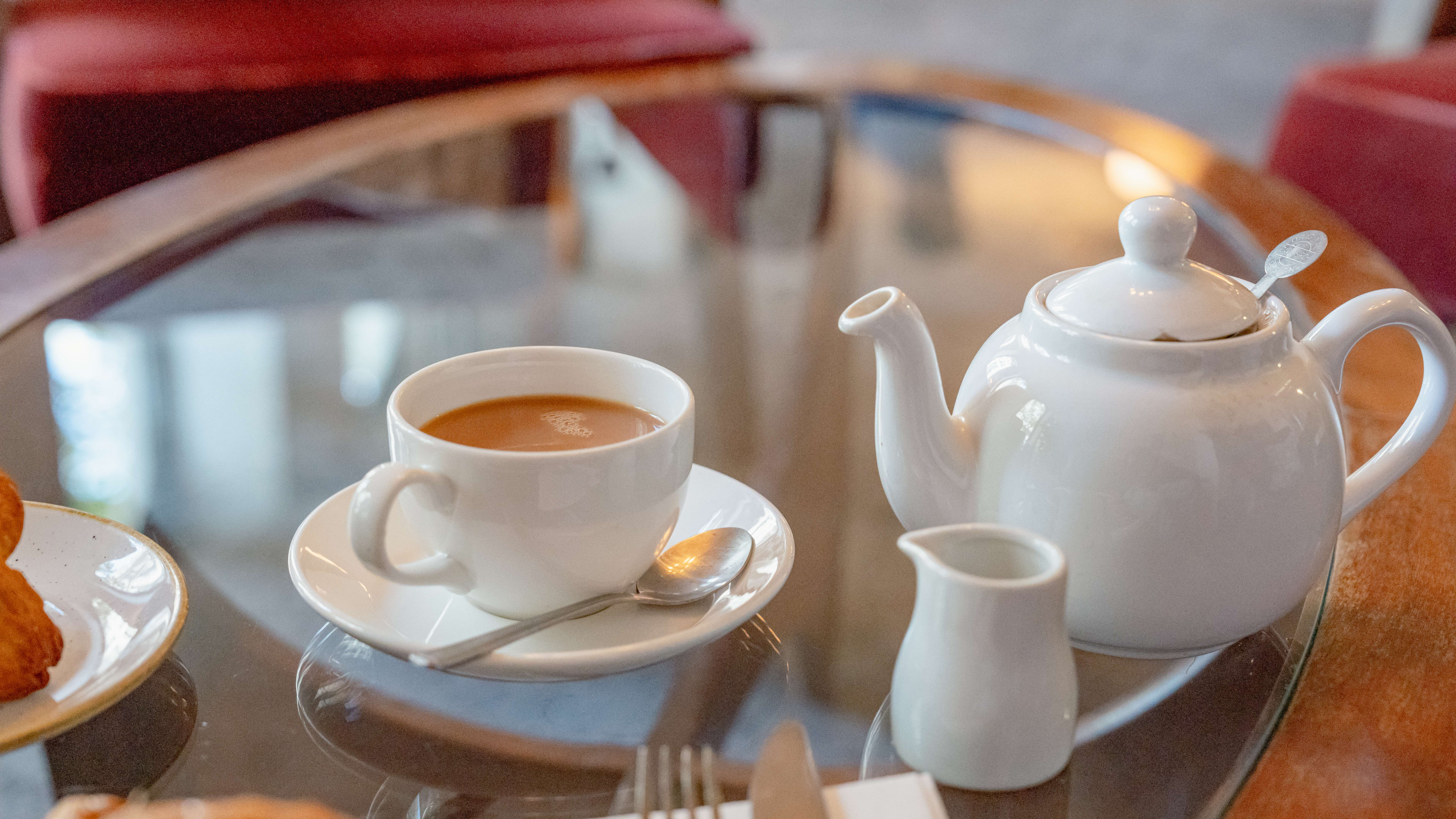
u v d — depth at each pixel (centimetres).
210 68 192
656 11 232
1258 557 64
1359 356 87
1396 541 73
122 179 192
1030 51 501
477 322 139
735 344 135
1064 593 61
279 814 56
